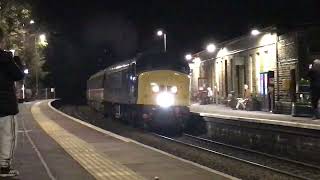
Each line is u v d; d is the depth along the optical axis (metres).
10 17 32.06
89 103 59.88
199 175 10.47
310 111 25.33
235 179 9.99
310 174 15.33
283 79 32.69
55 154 13.60
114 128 30.55
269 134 20.84
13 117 9.70
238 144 23.75
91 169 11.18
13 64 9.24
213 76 49.62
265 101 34.44
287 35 32.06
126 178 10.10
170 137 27.16
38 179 9.95
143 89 27.31
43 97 84.31
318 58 30.61
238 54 42.09
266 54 35.69
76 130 21.25
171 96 27.42
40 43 53.06
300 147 18.50
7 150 9.69
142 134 26.73
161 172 10.84
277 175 14.78
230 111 34.19
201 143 24.16
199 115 28.23
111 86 37.16
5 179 9.71
